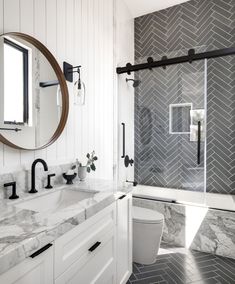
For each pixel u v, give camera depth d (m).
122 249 1.61
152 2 2.96
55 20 1.67
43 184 1.53
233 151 2.71
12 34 1.32
